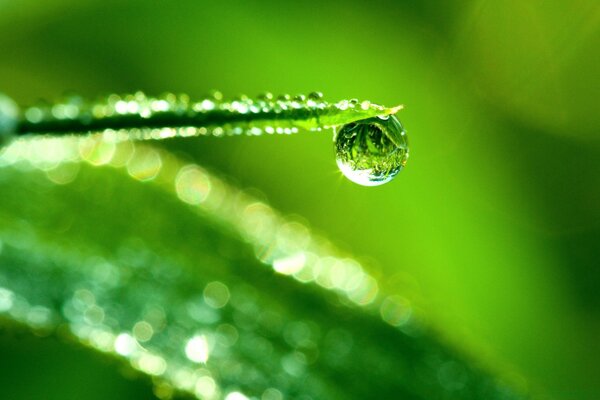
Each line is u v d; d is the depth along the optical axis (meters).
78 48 0.17
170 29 0.17
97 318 0.12
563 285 0.16
